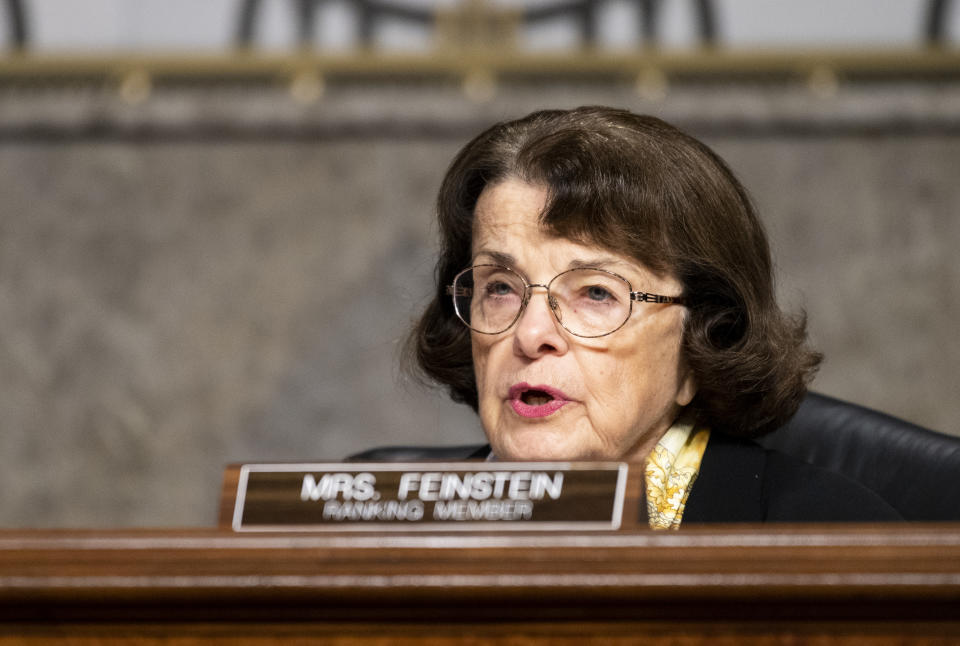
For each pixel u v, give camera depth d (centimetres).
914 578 158
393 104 963
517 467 183
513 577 162
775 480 297
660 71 934
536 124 301
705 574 161
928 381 948
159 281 986
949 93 927
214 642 171
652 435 300
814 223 948
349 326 984
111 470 980
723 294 294
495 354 284
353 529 180
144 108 969
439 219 323
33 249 981
